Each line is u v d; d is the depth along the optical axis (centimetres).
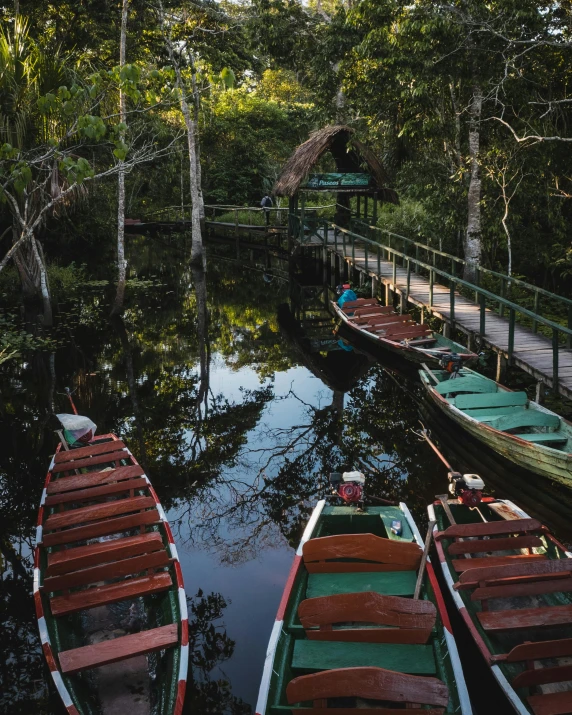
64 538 601
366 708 396
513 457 840
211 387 1266
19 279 1847
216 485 881
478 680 489
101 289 2089
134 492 743
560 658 480
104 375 1315
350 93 1945
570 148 1483
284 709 400
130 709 442
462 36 1364
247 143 3556
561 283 1744
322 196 3250
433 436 1011
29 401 1164
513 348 1081
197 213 2488
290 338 1625
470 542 585
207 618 594
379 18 1483
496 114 1499
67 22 2150
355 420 1090
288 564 689
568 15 1373
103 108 1545
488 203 1551
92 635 535
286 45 2059
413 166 1767
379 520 652
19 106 1286
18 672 527
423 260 1975
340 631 468
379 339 1347
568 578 524
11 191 1368
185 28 2233
